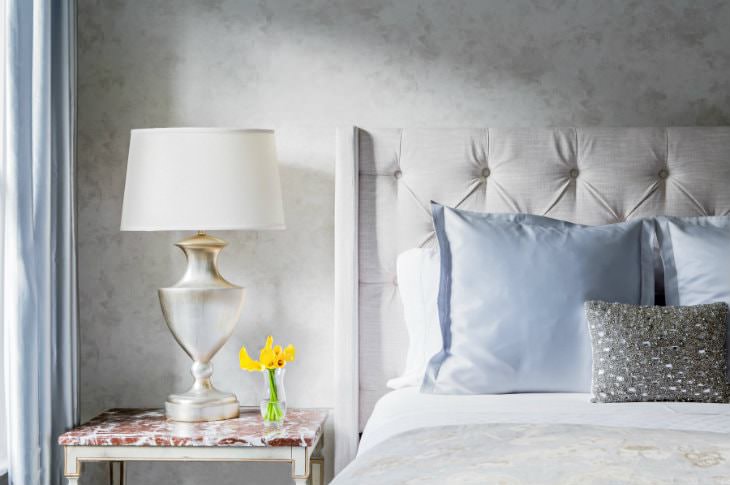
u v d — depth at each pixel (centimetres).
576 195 274
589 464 130
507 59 291
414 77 292
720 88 288
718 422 185
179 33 294
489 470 132
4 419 257
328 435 293
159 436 246
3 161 242
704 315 220
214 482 296
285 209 294
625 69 289
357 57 292
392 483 135
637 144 273
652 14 288
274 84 294
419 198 273
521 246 237
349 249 273
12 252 235
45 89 248
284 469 296
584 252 236
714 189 271
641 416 193
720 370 216
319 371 295
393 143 276
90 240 296
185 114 295
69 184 269
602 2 289
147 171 256
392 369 274
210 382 275
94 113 295
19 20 233
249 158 258
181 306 264
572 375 228
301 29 293
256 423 263
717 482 122
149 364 297
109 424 264
